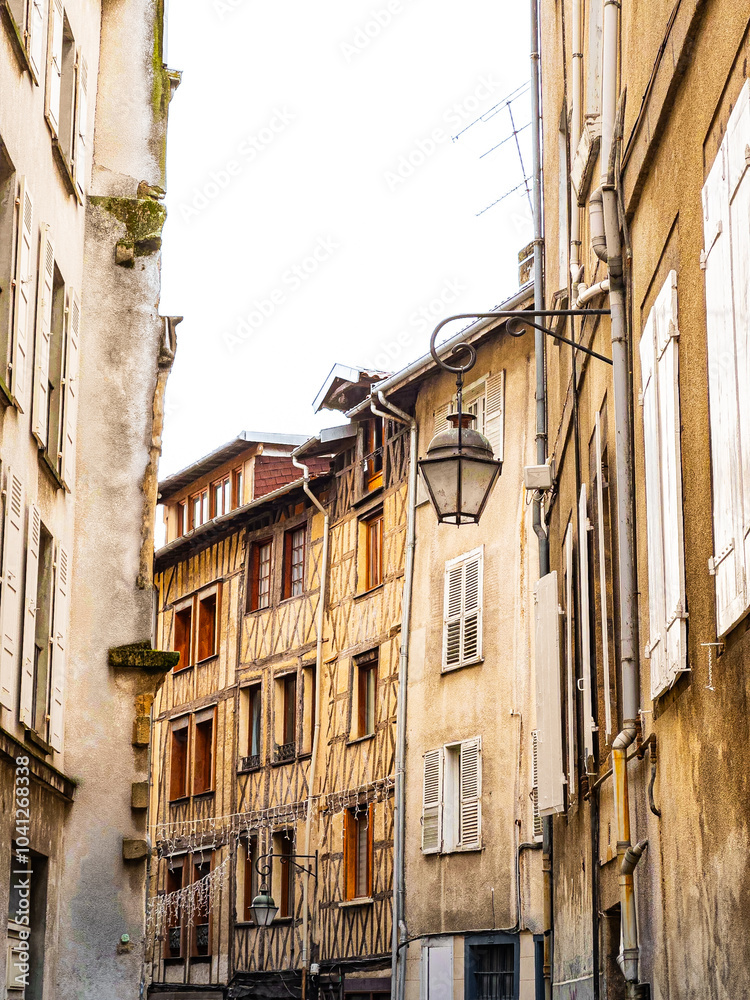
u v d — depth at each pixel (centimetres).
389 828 2306
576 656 1068
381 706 2391
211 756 3009
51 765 1101
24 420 1040
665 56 641
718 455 529
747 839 500
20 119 1027
